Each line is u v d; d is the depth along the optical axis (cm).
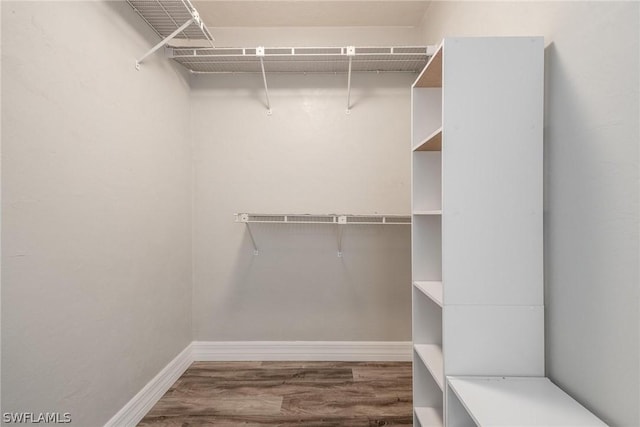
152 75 200
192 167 258
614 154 90
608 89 92
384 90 256
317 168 258
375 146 257
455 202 118
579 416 94
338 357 259
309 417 185
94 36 148
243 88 257
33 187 117
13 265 109
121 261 168
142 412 185
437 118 169
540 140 116
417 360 166
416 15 243
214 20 247
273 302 261
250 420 183
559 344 112
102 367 154
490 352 118
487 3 151
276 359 260
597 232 96
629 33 85
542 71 116
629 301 86
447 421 117
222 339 262
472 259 118
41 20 120
